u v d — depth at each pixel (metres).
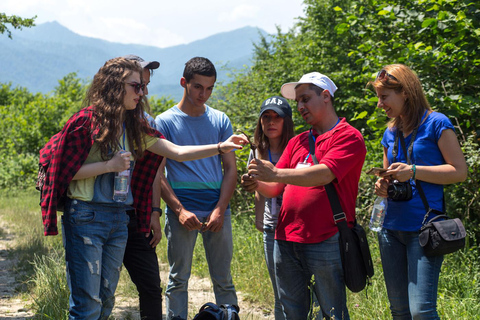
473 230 6.35
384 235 3.59
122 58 3.67
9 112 31.50
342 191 3.54
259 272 6.61
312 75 3.64
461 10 6.79
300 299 3.79
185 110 4.62
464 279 5.45
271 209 4.30
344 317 3.55
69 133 3.42
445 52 6.61
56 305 5.02
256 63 15.43
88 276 3.46
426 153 3.45
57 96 33.88
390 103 3.54
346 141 3.49
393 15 7.35
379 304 4.94
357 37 8.80
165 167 4.73
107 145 3.48
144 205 4.09
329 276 3.52
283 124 4.48
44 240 9.80
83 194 3.48
